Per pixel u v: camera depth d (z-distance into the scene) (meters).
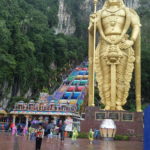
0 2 60.28
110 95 19.84
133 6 106.31
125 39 19.89
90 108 18.72
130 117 18.09
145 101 43.03
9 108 46.47
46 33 73.31
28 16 68.75
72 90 52.88
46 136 20.59
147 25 58.19
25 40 55.84
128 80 19.88
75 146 12.02
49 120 33.78
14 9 63.81
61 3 102.69
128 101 39.69
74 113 33.88
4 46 49.56
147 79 43.66
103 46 20.00
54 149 10.30
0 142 13.02
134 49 20.30
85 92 48.19
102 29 19.98
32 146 11.53
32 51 56.47
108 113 18.38
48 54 67.38
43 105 33.88
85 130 18.39
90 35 20.42
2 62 47.00
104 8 20.52
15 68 50.03
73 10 108.69
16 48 52.28
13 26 54.53
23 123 34.78
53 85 62.91
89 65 20.14
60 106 33.50
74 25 105.81
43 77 58.19
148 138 5.66
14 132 23.58
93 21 20.06
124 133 17.88
